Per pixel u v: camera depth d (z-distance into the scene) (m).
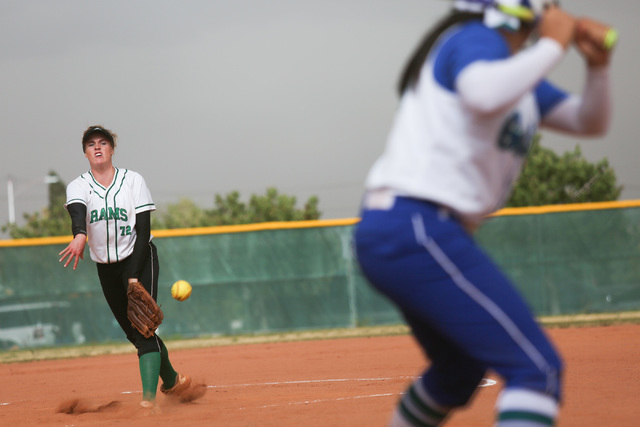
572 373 22.22
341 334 43.84
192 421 15.10
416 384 9.30
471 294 7.64
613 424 12.95
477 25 7.79
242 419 15.02
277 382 24.77
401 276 7.76
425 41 8.02
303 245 45.59
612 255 46.28
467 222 7.96
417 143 7.72
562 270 46.19
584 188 92.62
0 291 43.62
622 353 28.33
